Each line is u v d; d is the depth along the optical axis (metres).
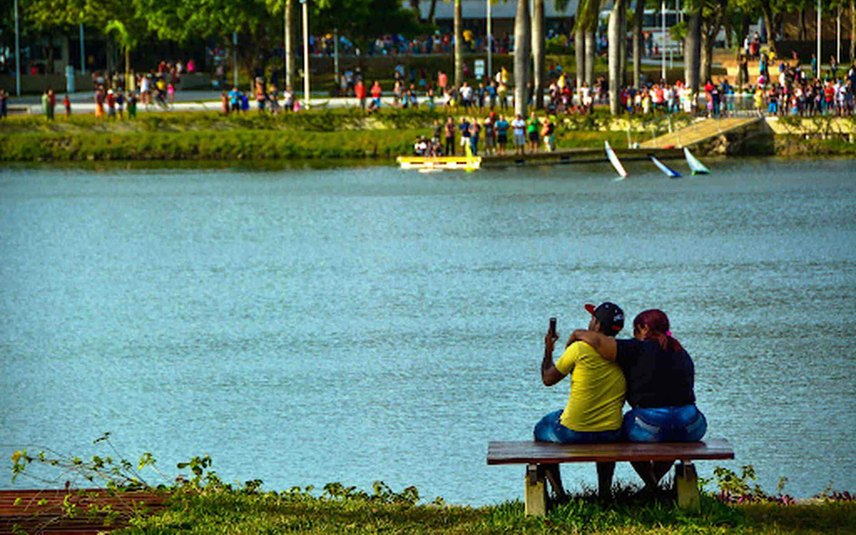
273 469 48.59
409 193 141.88
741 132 167.88
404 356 67.88
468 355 67.75
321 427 54.16
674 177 149.88
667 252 102.00
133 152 177.38
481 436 52.16
